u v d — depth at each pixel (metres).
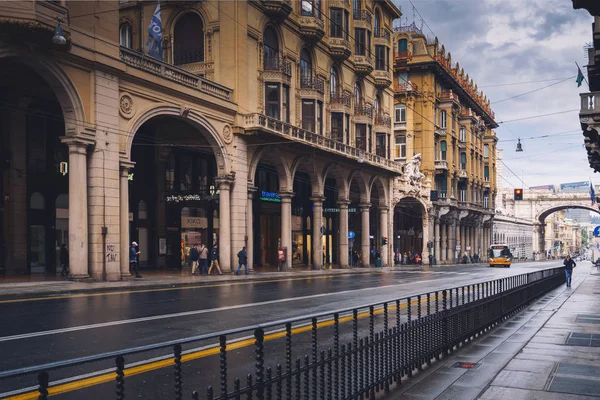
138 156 30.47
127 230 23.81
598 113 20.00
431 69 65.44
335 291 20.86
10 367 7.55
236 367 7.96
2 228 24.03
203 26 32.50
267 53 34.84
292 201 43.59
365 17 45.72
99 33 22.22
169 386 6.83
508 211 117.75
